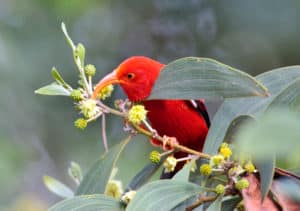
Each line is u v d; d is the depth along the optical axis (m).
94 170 5.95
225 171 5.29
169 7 15.31
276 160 5.15
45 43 14.20
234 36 14.77
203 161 5.91
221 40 14.89
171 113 7.39
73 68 13.85
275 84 5.79
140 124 5.91
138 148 12.46
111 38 15.34
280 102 4.94
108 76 7.22
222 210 5.67
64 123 13.55
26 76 13.55
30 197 12.99
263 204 5.20
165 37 15.39
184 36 15.21
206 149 5.78
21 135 13.30
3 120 13.18
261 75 5.84
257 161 5.12
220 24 14.91
